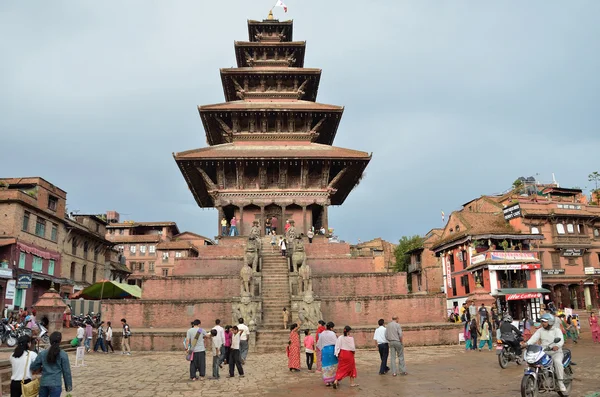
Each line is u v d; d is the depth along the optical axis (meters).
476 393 13.14
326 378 14.91
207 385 15.51
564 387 12.13
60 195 56.75
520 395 12.74
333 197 52.88
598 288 59.72
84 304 51.81
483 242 56.47
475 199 72.81
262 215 41.22
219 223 40.66
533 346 12.11
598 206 62.91
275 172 42.44
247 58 51.62
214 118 45.50
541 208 60.00
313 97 52.50
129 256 91.31
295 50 52.25
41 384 9.75
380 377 16.44
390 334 16.98
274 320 28.78
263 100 47.88
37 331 26.56
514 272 52.47
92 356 24.84
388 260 90.44
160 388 15.05
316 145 44.38
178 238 96.25
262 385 15.35
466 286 56.53
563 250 58.72
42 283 51.53
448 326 28.25
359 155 41.66
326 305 30.42
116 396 13.84
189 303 30.41
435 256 68.62
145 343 26.81
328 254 37.47
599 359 20.77
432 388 14.05
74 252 60.62
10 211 46.91
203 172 41.44
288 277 32.56
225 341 18.02
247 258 32.03
